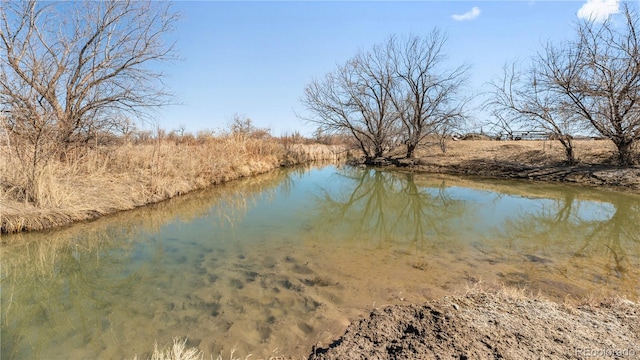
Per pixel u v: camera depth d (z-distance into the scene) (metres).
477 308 3.58
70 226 7.77
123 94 11.45
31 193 7.74
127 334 3.82
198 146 16.53
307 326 3.85
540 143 20.78
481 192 13.38
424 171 20.86
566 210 9.91
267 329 3.82
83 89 10.82
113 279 5.39
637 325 3.22
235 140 19.14
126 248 6.83
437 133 23.64
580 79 13.77
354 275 5.34
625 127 13.54
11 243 6.68
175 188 11.61
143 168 12.21
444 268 5.60
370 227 8.66
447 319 3.33
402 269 5.58
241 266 5.80
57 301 4.74
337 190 15.22
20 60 8.80
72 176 9.55
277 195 13.42
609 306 3.69
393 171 21.58
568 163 16.25
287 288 4.87
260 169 19.23
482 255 6.27
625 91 13.02
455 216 9.82
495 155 20.59
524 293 4.52
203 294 4.74
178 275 5.45
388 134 25.91
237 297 4.62
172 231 8.04
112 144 12.28
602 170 14.21
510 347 2.82
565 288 4.72
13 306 4.61
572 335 3.02
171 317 4.15
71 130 10.14
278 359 3.29
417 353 2.84
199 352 3.44
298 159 26.95
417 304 4.09
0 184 7.59
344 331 3.70
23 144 7.85
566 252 6.38
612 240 7.14
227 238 7.49
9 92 7.66
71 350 3.57
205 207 10.71
